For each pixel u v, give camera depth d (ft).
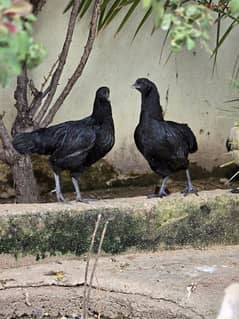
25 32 12.07
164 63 38.04
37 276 26.43
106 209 28.09
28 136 28.22
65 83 36.45
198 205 29.07
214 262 27.96
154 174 38.78
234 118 39.50
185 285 25.66
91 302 25.34
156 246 28.91
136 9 36.94
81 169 28.78
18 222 27.35
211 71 38.88
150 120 28.53
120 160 38.19
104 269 27.09
